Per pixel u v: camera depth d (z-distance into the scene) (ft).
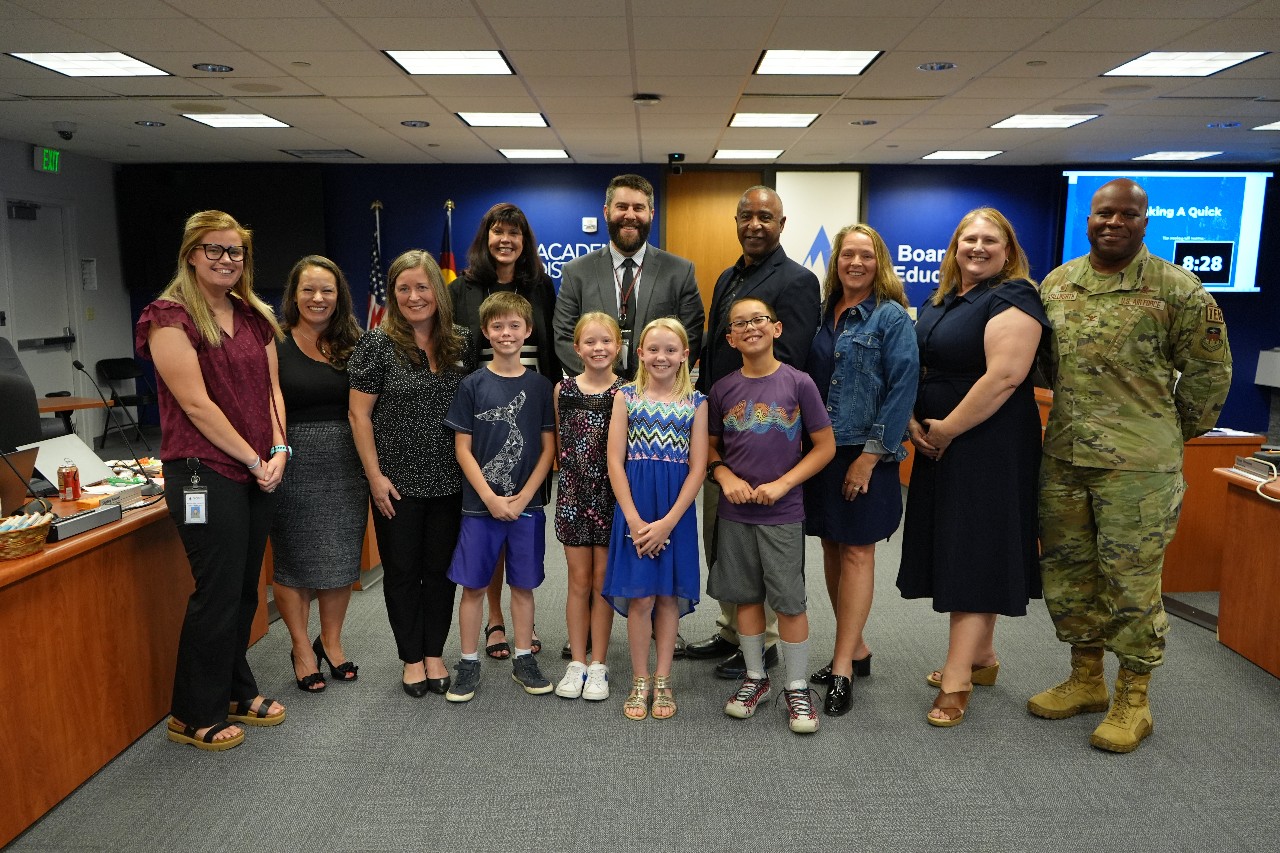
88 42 15.87
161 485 9.18
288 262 31.19
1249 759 7.78
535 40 15.80
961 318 8.23
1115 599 7.91
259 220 30.99
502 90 19.69
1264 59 17.24
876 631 11.14
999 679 9.58
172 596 8.80
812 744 8.05
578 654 9.12
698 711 8.73
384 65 17.49
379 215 31.09
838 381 8.63
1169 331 7.74
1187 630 11.14
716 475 8.57
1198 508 12.63
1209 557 12.73
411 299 8.57
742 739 8.14
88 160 29.50
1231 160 30.60
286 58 16.98
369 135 25.38
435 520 8.95
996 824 6.77
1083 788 7.29
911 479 8.82
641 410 8.38
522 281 10.02
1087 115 22.58
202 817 6.86
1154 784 7.35
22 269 26.61
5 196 25.79
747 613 8.66
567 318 9.84
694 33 15.44
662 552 8.36
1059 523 8.36
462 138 25.85
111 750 7.73
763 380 8.40
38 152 26.81
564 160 30.50
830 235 31.96
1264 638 9.79
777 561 8.29
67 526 7.22
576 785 7.33
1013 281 8.08
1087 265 8.11
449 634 11.00
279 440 8.27
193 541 7.63
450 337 8.88
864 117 22.86
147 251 31.22
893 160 30.53
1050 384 8.43
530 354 9.86
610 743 8.05
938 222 32.12
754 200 9.05
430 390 8.73
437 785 7.33
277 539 8.91
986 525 8.11
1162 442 7.77
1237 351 32.71
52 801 6.96
